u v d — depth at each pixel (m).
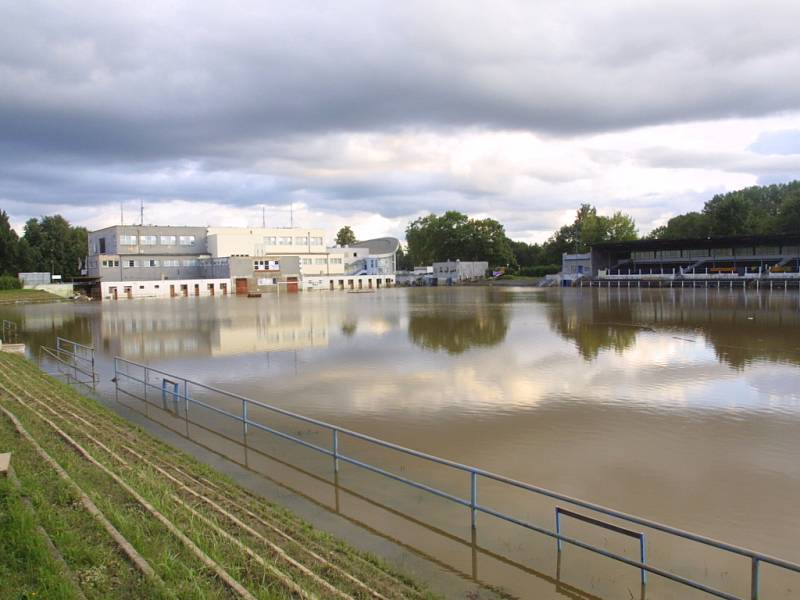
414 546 9.32
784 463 13.13
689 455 13.73
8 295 88.50
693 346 31.19
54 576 6.37
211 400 19.83
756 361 26.23
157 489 10.20
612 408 18.08
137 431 15.31
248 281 108.19
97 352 31.98
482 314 53.56
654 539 9.55
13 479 9.48
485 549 9.23
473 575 8.46
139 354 31.00
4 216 116.00
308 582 7.42
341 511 10.62
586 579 8.39
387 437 15.35
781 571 8.54
